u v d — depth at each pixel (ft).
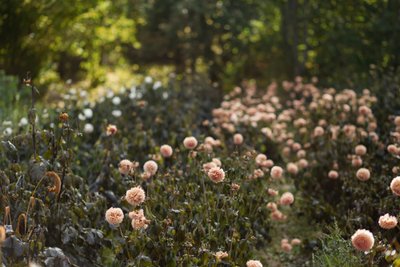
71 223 11.77
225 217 12.30
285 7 38.93
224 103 23.72
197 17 42.22
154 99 25.09
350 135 17.40
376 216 13.67
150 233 11.41
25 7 27.55
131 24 41.55
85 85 36.65
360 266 10.89
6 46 28.43
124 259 11.40
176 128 21.13
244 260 12.21
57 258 9.80
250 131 20.89
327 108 22.52
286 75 38.14
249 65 41.63
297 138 22.02
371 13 34.63
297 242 14.39
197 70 39.63
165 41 47.75
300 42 38.81
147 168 12.79
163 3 45.98
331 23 36.19
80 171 15.40
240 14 40.63
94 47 39.34
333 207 16.38
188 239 11.06
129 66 48.32
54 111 20.95
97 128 19.57
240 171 14.26
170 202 12.44
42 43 30.27
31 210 10.97
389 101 21.36
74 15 30.68
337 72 34.22
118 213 10.27
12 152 13.88
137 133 18.01
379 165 16.16
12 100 22.79
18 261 9.29
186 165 15.30
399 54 32.73
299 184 17.74
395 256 10.23
